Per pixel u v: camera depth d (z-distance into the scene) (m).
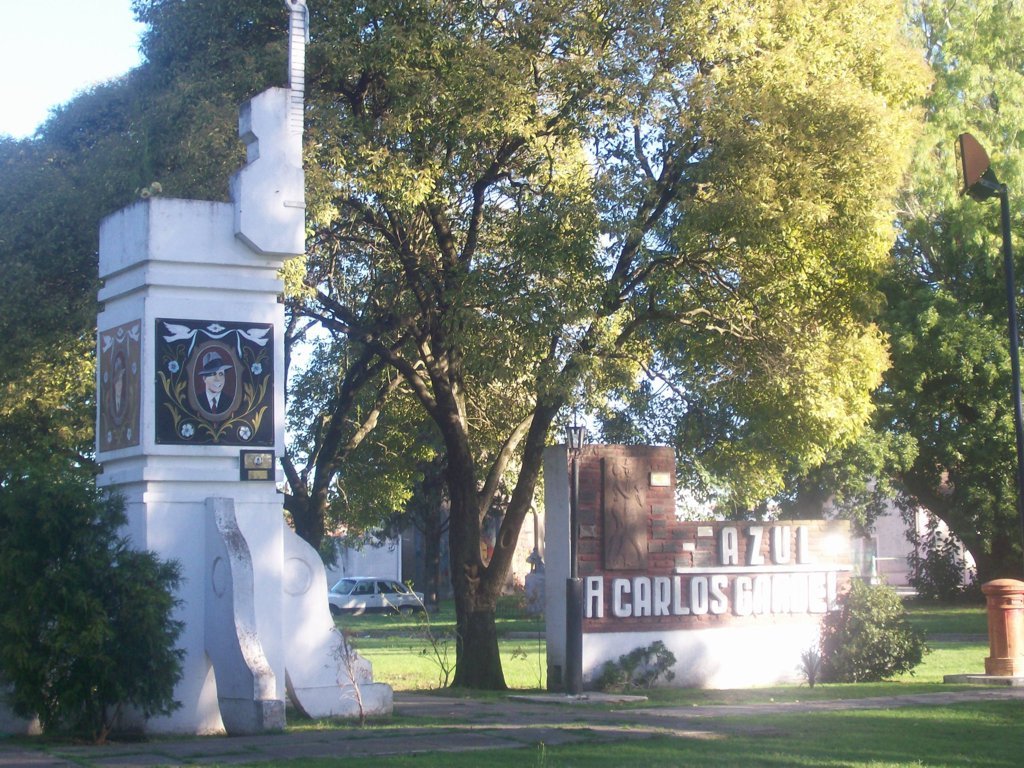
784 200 17.48
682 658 18.95
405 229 18.62
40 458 12.79
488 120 16.92
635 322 19.33
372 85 18.33
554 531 18.61
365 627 40.56
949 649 26.47
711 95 17.27
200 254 13.55
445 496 45.31
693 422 24.14
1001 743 11.45
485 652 18.81
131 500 13.30
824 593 20.23
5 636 11.73
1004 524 40.44
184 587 13.16
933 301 35.22
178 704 12.20
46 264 18.80
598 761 10.27
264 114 13.88
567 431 17.31
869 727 12.67
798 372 18.48
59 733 12.45
